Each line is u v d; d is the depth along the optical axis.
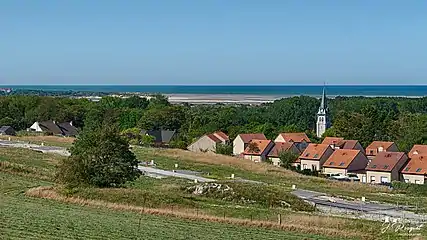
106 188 47.53
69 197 44.53
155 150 95.62
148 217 39.16
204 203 46.69
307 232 36.62
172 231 34.34
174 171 74.19
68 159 49.03
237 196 51.06
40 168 63.94
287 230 37.00
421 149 95.25
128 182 54.41
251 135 117.88
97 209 41.44
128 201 43.69
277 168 85.31
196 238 32.72
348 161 94.31
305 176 79.56
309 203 52.38
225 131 139.75
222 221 38.78
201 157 89.94
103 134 49.22
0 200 42.62
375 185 77.00
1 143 98.81
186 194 51.22
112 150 48.94
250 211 43.31
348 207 52.19
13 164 60.69
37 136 118.69
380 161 89.75
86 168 48.22
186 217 39.56
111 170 48.50
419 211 51.88
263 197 51.00
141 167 75.94
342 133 127.94
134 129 135.12
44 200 43.84
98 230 32.81
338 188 68.19
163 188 54.62
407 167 88.25
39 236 29.78
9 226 31.77
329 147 99.94
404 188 71.69
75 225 33.75
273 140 126.31
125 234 32.28
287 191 60.62
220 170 78.56
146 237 31.98
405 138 120.50
